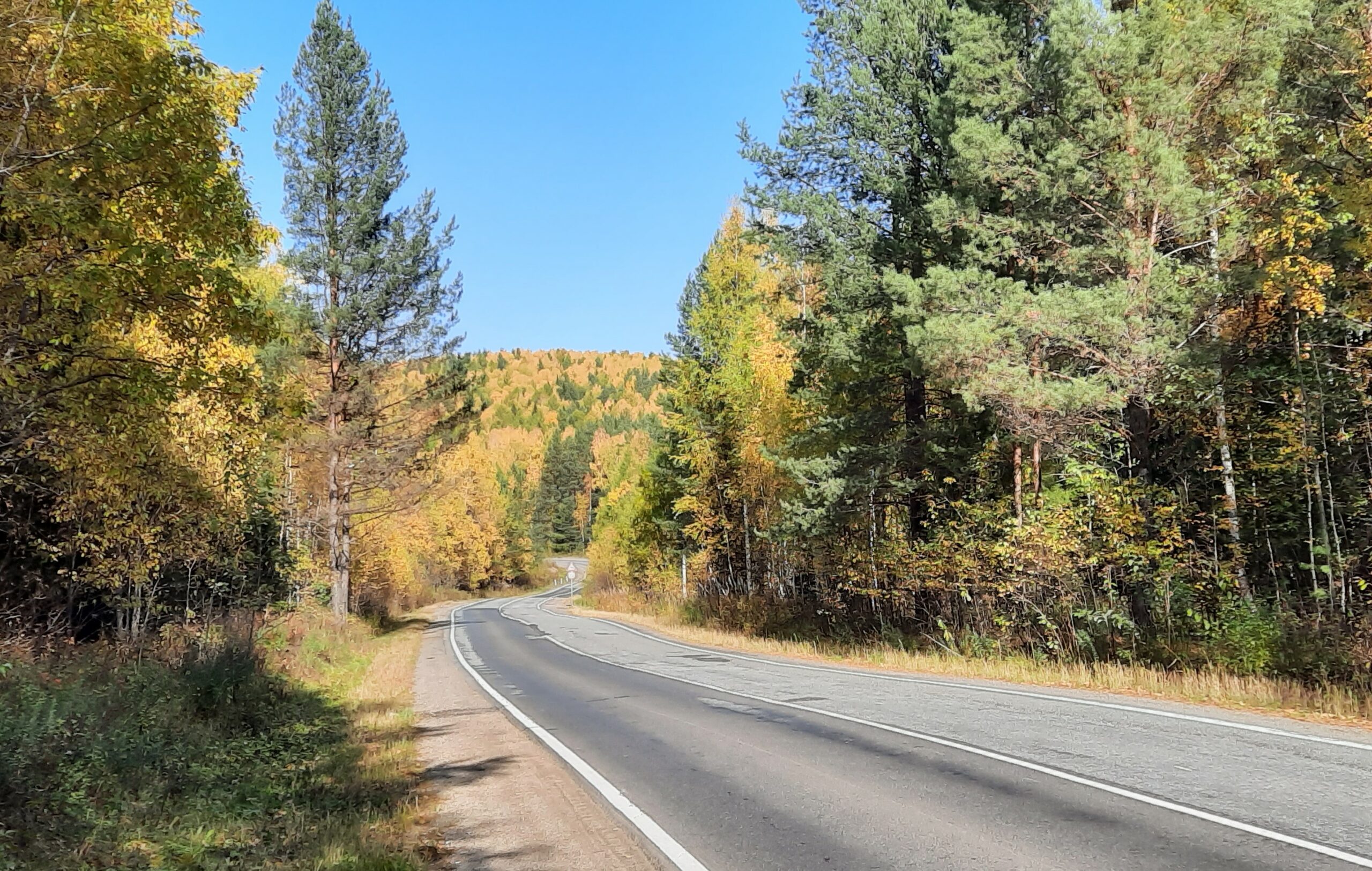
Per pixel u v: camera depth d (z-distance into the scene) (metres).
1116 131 13.76
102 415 8.94
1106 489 14.91
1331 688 10.54
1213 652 13.04
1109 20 14.13
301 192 25.41
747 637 25.67
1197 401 15.25
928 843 5.41
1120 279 14.10
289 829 6.27
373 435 27.27
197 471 12.57
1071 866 4.89
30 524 11.80
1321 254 13.27
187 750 8.27
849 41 19.33
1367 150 12.36
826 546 23.92
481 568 76.19
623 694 13.58
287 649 17.28
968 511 18.42
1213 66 13.55
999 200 16.91
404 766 8.88
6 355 8.15
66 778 6.46
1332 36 13.71
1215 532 16.41
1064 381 14.95
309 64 25.98
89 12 7.15
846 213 19.36
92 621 14.81
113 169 7.53
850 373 21.30
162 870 5.20
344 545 27.80
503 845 6.01
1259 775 6.81
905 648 19.41
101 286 7.41
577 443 134.25
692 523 37.28
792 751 8.45
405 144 27.47
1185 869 4.76
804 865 5.15
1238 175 14.68
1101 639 15.59
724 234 36.16
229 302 8.57
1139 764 7.29
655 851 5.61
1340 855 4.87
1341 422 15.04
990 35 15.36
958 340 14.19
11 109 7.42
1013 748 8.09
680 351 42.19
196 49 8.45
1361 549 14.86
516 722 11.38
